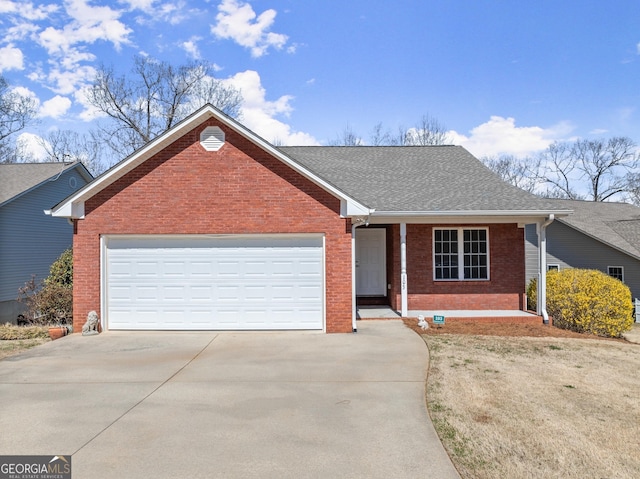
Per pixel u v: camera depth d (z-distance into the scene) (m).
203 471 4.20
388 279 14.41
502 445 4.82
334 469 4.25
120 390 6.55
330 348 9.17
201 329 10.95
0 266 17.06
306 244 10.98
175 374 7.36
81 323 10.91
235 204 10.84
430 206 12.30
